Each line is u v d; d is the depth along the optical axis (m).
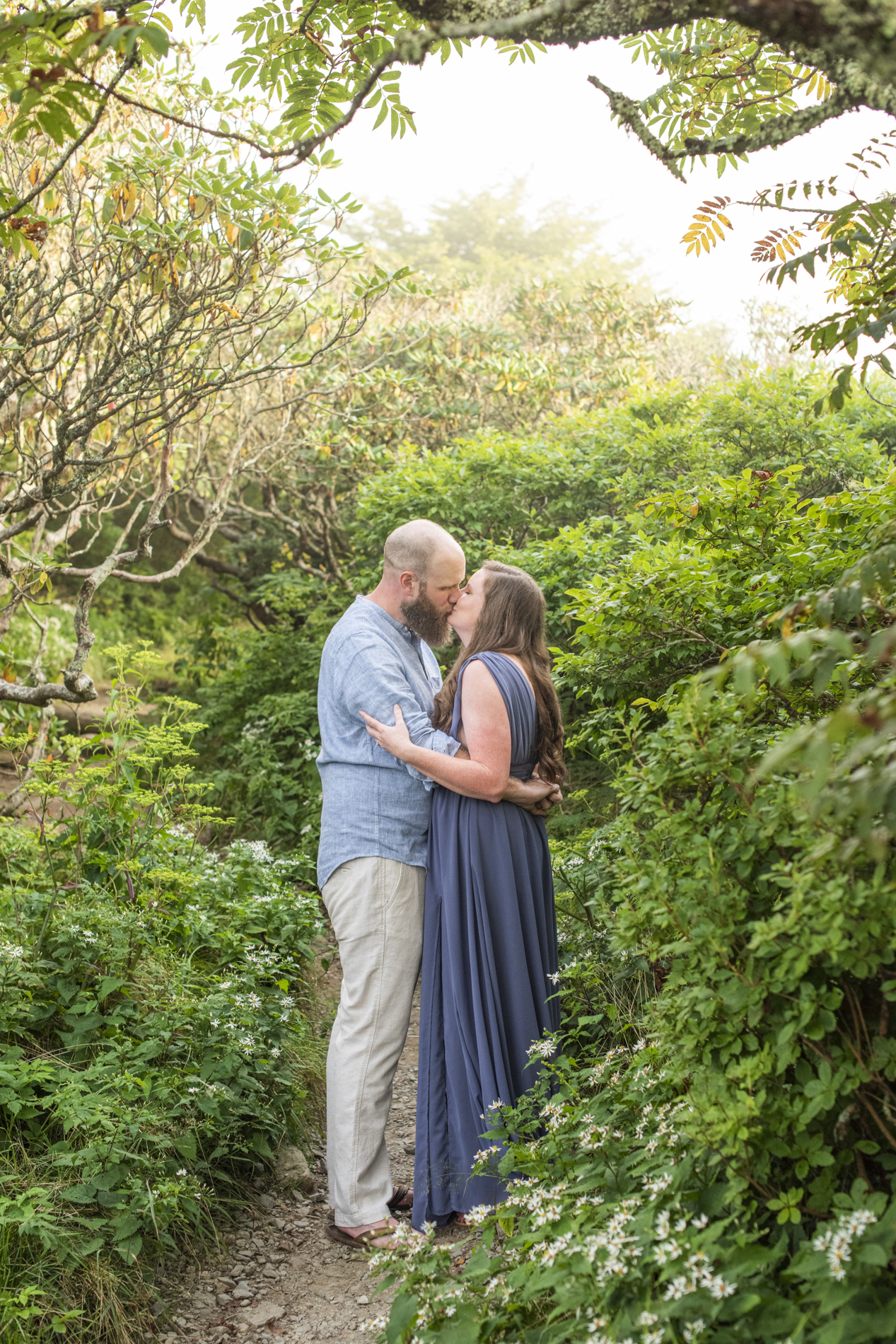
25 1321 1.90
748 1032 1.68
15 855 3.59
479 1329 1.64
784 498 2.94
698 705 1.69
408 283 4.73
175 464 6.52
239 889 3.84
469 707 2.55
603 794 4.26
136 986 2.85
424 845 2.71
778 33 1.29
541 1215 1.74
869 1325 1.25
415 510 5.96
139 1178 2.26
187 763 6.48
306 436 7.19
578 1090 2.31
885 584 1.60
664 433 5.65
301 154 1.87
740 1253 1.44
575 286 11.57
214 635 8.23
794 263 2.11
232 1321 2.20
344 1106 2.55
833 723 1.13
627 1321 1.45
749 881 1.78
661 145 1.82
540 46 2.35
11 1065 2.36
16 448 4.05
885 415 5.97
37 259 2.45
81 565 11.65
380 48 2.39
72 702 3.82
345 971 2.65
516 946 2.52
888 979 1.59
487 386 8.43
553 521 6.09
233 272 4.02
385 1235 2.48
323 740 2.79
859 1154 1.60
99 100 1.77
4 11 3.26
